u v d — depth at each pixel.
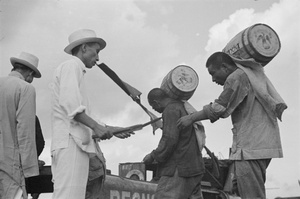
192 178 4.59
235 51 4.29
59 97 3.76
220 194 5.53
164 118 4.55
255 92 4.12
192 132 4.64
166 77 4.86
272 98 4.12
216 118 4.06
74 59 4.00
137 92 4.79
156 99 4.73
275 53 4.20
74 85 3.75
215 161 5.41
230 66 4.24
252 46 4.14
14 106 4.12
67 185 3.71
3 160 4.04
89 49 4.09
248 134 4.07
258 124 4.09
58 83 3.85
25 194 4.10
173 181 4.53
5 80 4.21
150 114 4.90
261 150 4.05
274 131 4.14
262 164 4.11
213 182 5.57
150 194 5.08
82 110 3.68
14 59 4.50
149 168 5.77
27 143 4.09
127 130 4.20
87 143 3.79
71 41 4.11
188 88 4.73
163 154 4.48
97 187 4.34
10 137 4.09
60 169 3.74
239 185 4.11
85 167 3.80
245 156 4.04
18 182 4.05
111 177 4.73
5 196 4.00
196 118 4.16
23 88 4.16
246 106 4.10
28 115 4.12
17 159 4.08
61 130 3.78
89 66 4.14
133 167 5.62
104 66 4.62
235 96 4.04
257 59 4.22
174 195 4.52
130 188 4.87
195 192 4.78
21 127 4.08
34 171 4.12
